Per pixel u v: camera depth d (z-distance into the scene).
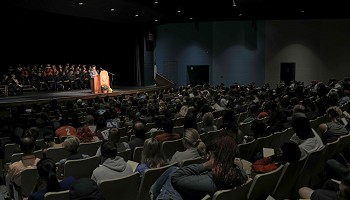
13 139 7.30
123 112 10.27
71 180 3.66
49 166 3.39
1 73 19.81
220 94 13.51
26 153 4.73
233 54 25.03
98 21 20.16
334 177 4.08
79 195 2.59
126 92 19.08
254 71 24.62
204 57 25.73
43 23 19.20
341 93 11.66
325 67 23.08
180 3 17.39
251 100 12.07
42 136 7.41
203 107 8.83
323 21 22.94
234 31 24.91
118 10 17.52
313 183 4.65
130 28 23.14
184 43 26.14
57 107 11.59
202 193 2.67
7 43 19.81
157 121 7.29
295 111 7.20
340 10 19.34
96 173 3.85
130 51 23.52
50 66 21.64
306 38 23.39
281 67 24.05
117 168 3.89
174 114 9.73
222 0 17.36
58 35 21.84
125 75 23.77
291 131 6.41
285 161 3.87
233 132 5.82
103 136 6.79
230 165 2.72
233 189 2.73
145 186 3.91
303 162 4.04
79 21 19.50
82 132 6.59
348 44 22.47
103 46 23.78
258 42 24.44
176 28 26.22
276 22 23.92
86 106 13.13
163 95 14.86
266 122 7.64
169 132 5.89
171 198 2.69
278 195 3.81
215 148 2.75
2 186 5.91
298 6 18.50
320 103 8.48
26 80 19.06
